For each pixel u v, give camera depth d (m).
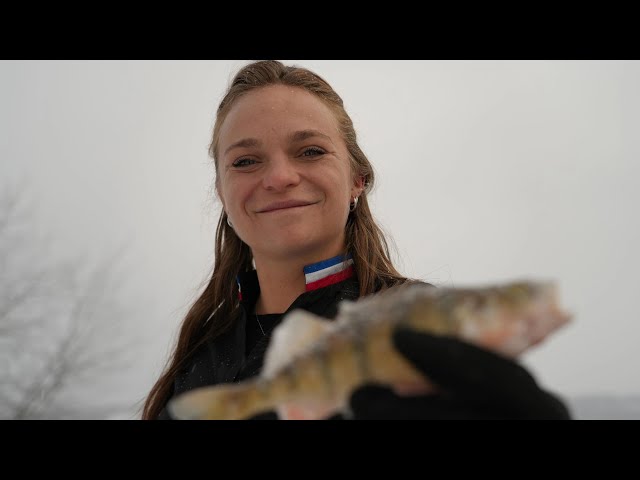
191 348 0.55
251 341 0.47
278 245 0.45
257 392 0.29
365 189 0.53
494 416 0.25
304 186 0.44
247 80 0.50
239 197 0.46
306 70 0.51
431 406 0.26
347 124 0.51
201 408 0.29
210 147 0.64
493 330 0.27
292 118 0.45
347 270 0.47
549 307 0.27
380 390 0.27
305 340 0.29
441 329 0.27
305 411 0.28
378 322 0.27
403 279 0.47
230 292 0.55
